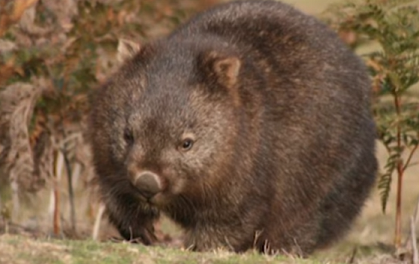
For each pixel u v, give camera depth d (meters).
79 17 15.76
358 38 16.53
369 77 15.00
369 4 15.84
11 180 15.73
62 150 15.80
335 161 14.14
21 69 15.48
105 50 15.75
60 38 15.62
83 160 15.93
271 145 13.43
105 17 15.84
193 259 11.75
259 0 14.55
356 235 17.09
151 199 12.88
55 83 15.59
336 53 14.40
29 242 11.52
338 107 14.14
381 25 15.80
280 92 13.64
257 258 12.06
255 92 13.30
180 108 12.80
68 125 15.82
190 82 12.95
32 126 15.72
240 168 13.12
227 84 13.05
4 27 15.45
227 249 13.37
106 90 13.27
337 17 16.44
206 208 13.20
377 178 15.90
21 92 15.35
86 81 15.61
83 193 16.72
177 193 12.87
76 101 15.62
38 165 15.76
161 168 12.66
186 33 13.83
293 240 14.09
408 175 19.58
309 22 14.42
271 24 14.05
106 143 13.14
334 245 14.88
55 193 15.70
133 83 13.05
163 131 12.73
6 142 15.42
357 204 14.74
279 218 13.77
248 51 13.66
